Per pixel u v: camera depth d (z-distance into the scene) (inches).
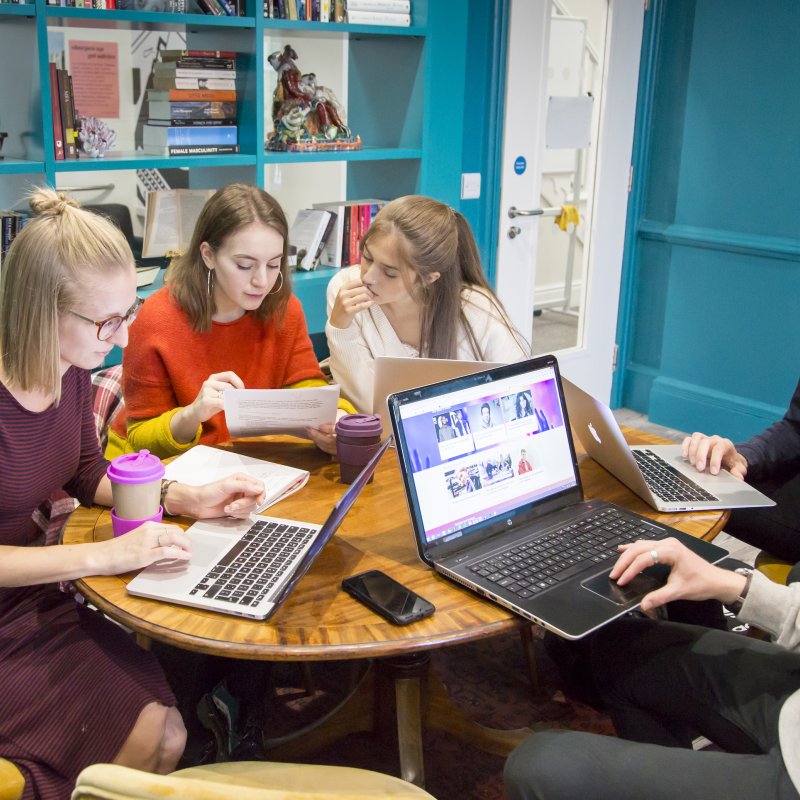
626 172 168.6
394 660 69.7
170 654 93.1
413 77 133.7
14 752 56.2
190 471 70.3
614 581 58.1
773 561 82.4
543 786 53.3
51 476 64.1
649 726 65.1
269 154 120.7
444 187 140.9
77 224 57.7
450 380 61.7
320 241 131.6
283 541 61.6
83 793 38.1
